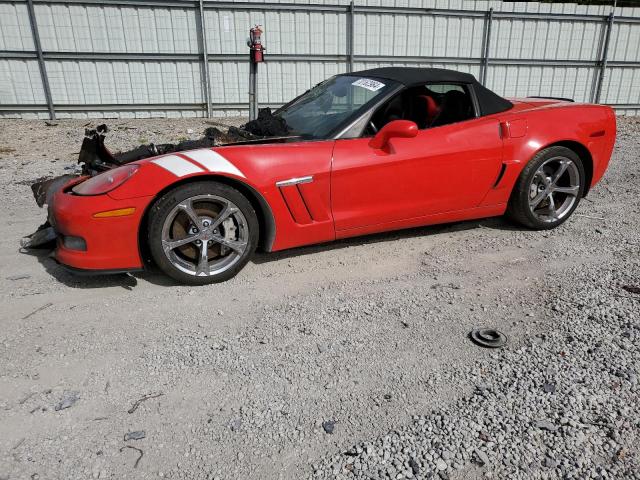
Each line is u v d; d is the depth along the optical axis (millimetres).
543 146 4102
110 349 2662
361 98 3836
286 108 4352
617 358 2561
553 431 2088
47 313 3012
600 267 3646
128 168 3180
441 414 2193
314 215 3514
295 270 3631
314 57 12602
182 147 3523
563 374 2441
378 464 1931
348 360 2570
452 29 13250
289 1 12008
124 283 3396
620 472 1899
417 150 3670
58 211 3129
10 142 8984
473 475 1885
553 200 4406
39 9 10961
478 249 4023
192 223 3234
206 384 2389
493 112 4105
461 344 2711
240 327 2879
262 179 3293
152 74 11922
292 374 2461
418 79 3863
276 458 1967
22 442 2029
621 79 14883
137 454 1982
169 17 11586
